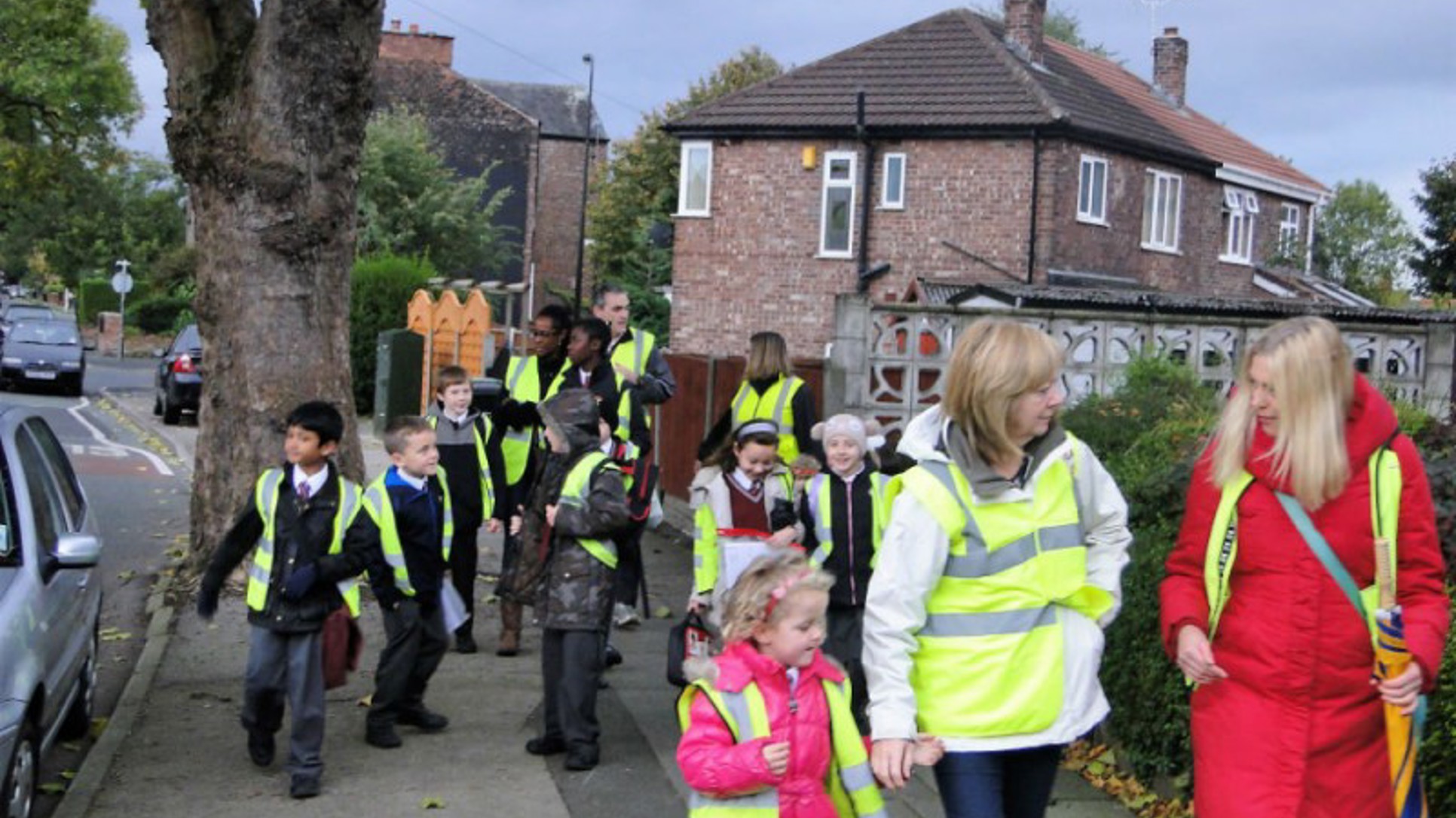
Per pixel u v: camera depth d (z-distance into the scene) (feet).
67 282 272.10
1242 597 13.57
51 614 21.50
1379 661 12.94
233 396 36.04
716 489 24.23
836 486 23.22
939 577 13.33
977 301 79.10
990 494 13.20
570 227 233.35
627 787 22.72
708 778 13.38
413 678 25.20
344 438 37.11
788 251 105.19
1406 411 26.00
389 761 23.91
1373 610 13.23
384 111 203.00
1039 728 13.30
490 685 28.68
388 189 179.52
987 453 13.28
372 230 174.09
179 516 52.95
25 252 300.20
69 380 121.70
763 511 24.22
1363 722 13.30
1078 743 23.53
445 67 213.66
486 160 210.79
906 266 101.71
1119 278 105.50
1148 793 21.25
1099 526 13.92
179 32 35.83
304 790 21.98
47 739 21.79
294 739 22.06
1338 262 194.90
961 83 102.58
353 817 21.25
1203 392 38.60
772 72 180.34
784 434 29.76
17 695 19.17
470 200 184.96
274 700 22.67
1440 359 46.06
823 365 43.83
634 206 176.96
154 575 41.16
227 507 35.81
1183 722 20.12
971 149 99.71
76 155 167.12
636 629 33.60
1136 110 114.42
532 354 30.22
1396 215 196.65
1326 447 12.96
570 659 23.30
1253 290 122.83
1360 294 165.68
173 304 217.15
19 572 21.09
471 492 30.83
